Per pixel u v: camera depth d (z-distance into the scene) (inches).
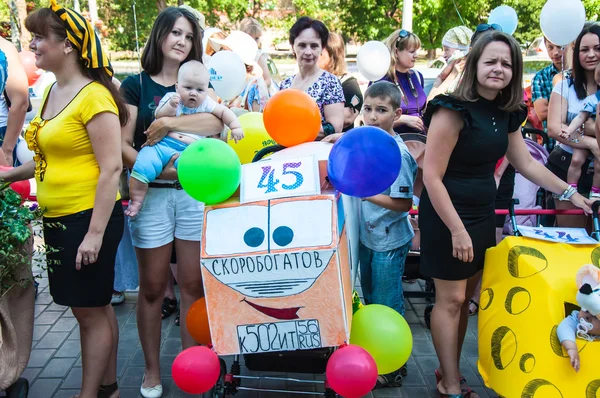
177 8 122.6
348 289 100.0
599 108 139.7
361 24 769.6
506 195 173.0
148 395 127.9
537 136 224.8
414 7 709.3
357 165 94.0
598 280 99.3
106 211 107.7
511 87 110.3
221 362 111.6
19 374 111.1
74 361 145.3
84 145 108.0
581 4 173.6
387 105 125.6
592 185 162.1
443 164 112.2
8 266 106.8
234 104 192.4
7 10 623.5
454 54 213.5
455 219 112.0
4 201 103.3
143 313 126.9
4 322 104.7
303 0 729.6
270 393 129.4
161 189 120.6
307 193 94.0
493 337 112.2
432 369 143.1
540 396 101.6
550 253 109.3
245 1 705.0
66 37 104.2
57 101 108.7
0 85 131.4
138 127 122.5
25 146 183.2
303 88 155.6
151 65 122.6
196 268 125.9
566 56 189.9
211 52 206.5
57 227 109.7
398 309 138.2
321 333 93.2
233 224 93.6
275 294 91.7
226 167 92.8
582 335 100.2
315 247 89.2
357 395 92.6
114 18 570.6
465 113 109.1
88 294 111.0
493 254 115.5
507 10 237.3
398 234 133.6
